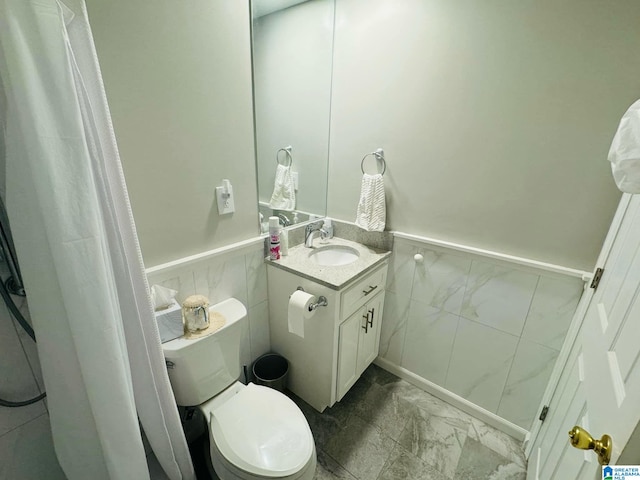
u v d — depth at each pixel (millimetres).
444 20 1212
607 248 980
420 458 1358
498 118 1180
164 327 1004
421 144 1409
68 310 661
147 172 982
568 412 903
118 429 771
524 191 1191
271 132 1433
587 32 953
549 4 993
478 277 1390
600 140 1005
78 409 766
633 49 897
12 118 575
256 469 915
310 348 1480
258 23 1239
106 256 715
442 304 1543
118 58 847
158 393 929
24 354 837
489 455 1374
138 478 843
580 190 1077
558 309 1218
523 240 1242
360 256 1572
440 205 1431
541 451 1128
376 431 1483
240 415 1088
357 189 1718
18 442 873
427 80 1315
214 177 1188
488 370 1479
